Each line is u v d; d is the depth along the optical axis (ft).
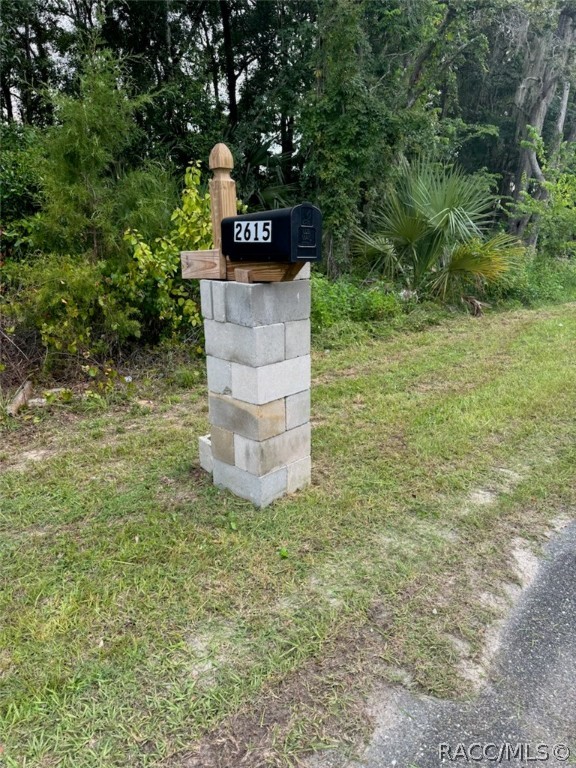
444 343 16.74
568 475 7.88
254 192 26.02
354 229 22.89
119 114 12.25
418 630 4.83
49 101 12.77
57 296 11.23
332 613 4.98
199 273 6.59
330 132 21.53
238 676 4.27
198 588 5.28
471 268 21.18
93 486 7.46
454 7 25.07
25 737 3.74
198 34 28.09
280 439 6.87
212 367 6.89
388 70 23.68
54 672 4.26
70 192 11.71
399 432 9.44
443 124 33.47
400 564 5.76
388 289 20.74
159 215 13.20
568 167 34.83
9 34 23.26
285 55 26.73
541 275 27.91
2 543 6.09
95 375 11.46
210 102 26.12
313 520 6.55
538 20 32.78
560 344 16.33
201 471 7.86
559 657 4.61
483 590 5.42
